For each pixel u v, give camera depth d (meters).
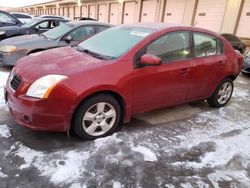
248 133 3.58
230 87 4.56
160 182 2.41
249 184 2.50
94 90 2.77
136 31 3.53
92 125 2.95
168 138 3.21
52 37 6.07
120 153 2.78
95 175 2.41
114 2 23.77
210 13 14.91
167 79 3.40
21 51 5.54
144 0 19.81
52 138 2.95
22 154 2.61
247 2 13.16
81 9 31.47
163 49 3.37
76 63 2.94
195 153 2.93
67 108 2.67
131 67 3.04
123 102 3.09
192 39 3.73
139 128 3.41
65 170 2.42
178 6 16.81
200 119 3.92
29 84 2.66
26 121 2.71
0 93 4.20
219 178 2.54
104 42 3.53
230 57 4.32
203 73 3.88
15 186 2.18
